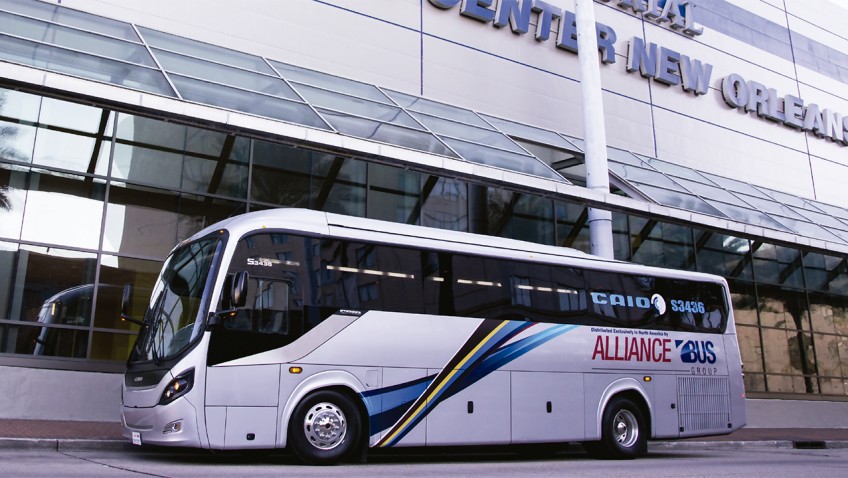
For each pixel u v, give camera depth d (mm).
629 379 12758
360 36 19391
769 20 30922
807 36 32281
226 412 9016
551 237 20438
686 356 13594
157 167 15344
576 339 12266
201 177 15758
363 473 8664
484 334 11250
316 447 9555
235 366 9172
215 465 9172
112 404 13797
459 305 11180
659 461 12156
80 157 14656
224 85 14289
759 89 28812
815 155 30406
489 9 21906
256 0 17938
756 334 23906
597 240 18047
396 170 18266
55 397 13328
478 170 15031
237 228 9766
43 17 14391
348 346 10000
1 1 14383
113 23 15633
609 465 11031
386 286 10602
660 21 26516
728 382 14039
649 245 22562
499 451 14008
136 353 9906
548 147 20500
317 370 9695
